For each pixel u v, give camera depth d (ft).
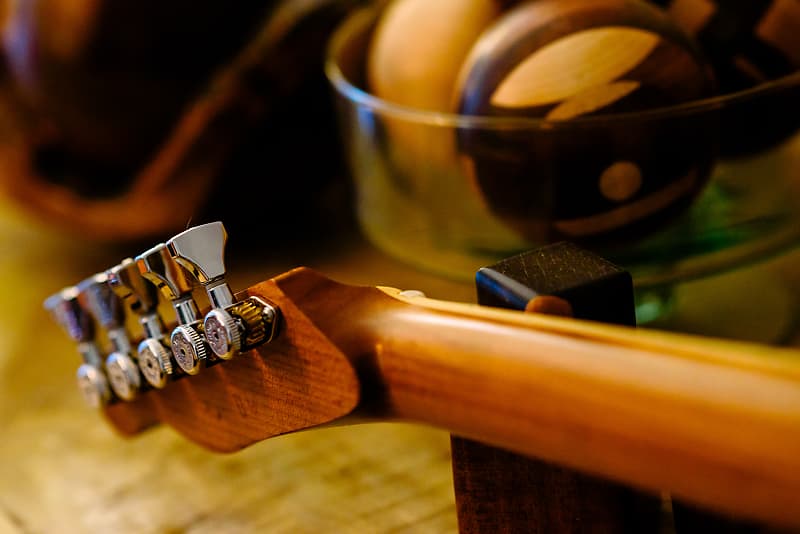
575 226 2.32
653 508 2.13
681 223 2.46
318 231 3.48
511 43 2.33
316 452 2.55
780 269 2.80
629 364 1.66
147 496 2.52
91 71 3.01
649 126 2.24
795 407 1.57
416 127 2.58
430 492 2.39
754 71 2.42
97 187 3.31
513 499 1.98
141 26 2.97
